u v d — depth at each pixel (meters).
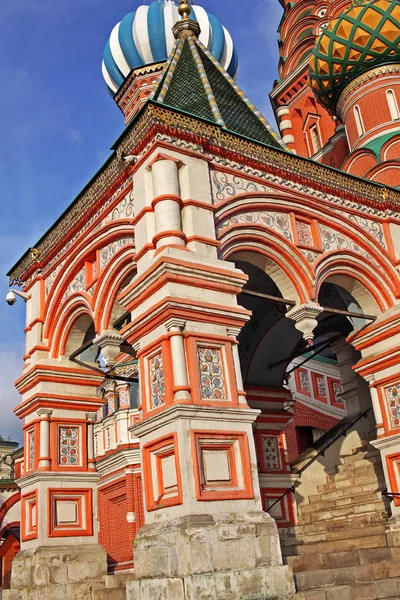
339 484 12.40
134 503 17.19
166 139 8.24
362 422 13.18
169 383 7.20
